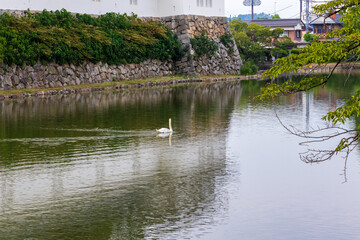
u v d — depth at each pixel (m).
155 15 71.88
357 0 14.41
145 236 16.77
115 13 65.00
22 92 49.38
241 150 27.11
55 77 54.47
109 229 17.23
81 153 26.25
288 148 27.52
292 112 39.81
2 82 49.50
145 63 66.00
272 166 24.05
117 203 19.39
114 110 40.38
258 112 39.81
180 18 70.44
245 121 35.78
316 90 55.09
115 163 24.45
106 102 45.41
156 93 53.19
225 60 75.56
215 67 73.50
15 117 36.47
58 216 18.17
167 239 16.58
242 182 21.75
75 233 16.92
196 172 23.12
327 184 21.38
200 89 57.53
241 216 18.25
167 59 68.62
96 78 58.94
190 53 69.38
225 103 45.09
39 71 53.06
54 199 19.70
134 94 52.19
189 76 68.62
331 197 19.92
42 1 57.25
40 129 32.09
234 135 30.94
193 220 17.95
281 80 67.81
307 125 34.19
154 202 19.47
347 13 14.30
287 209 18.83
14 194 20.20
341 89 55.69
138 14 69.12
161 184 21.44
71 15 58.72
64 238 16.56
